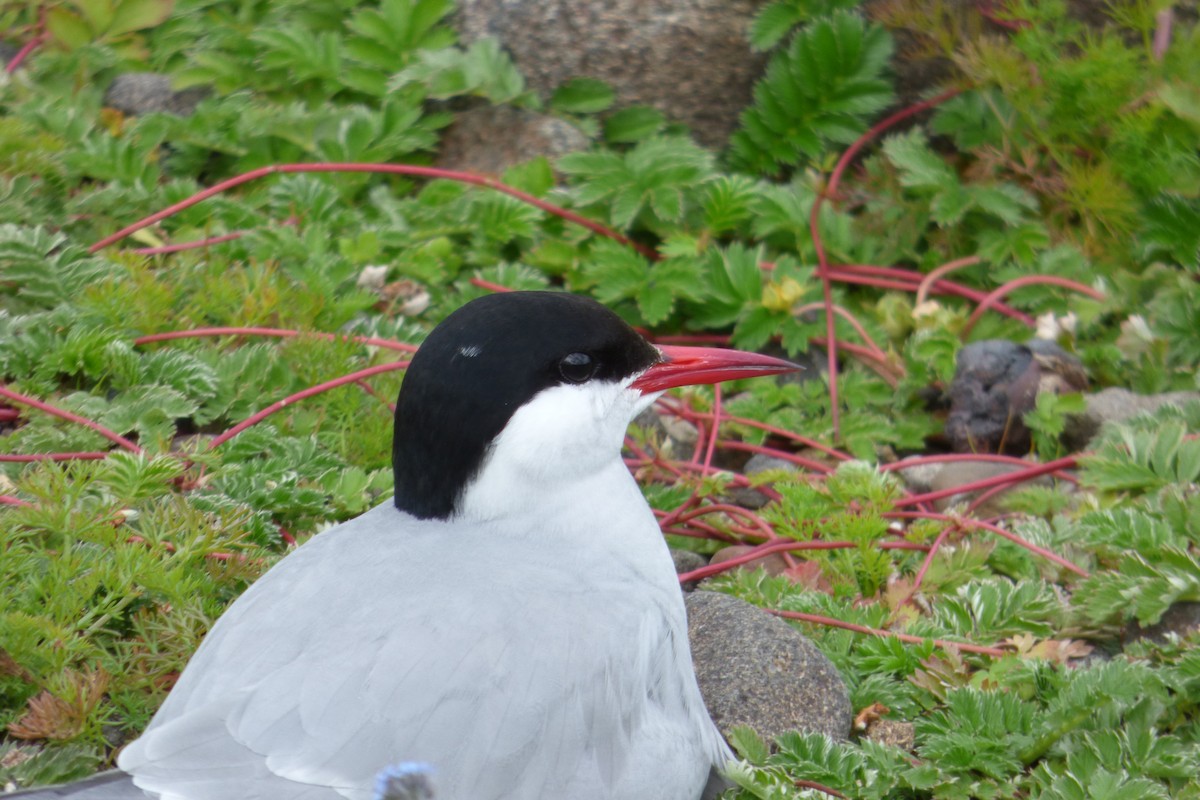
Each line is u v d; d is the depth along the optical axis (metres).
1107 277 7.68
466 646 3.91
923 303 7.57
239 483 5.76
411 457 4.44
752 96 8.59
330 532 4.51
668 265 7.56
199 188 8.13
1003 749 4.77
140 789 3.59
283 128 8.09
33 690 4.78
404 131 8.26
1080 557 5.96
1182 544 5.62
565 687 3.97
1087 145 7.97
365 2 8.96
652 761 4.20
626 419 4.76
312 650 3.87
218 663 3.93
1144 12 7.84
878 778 4.65
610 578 4.39
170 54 8.80
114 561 5.06
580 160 7.92
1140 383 7.24
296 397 6.33
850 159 8.60
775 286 7.43
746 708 4.89
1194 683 4.92
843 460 6.84
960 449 7.07
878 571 5.87
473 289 7.52
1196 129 7.61
